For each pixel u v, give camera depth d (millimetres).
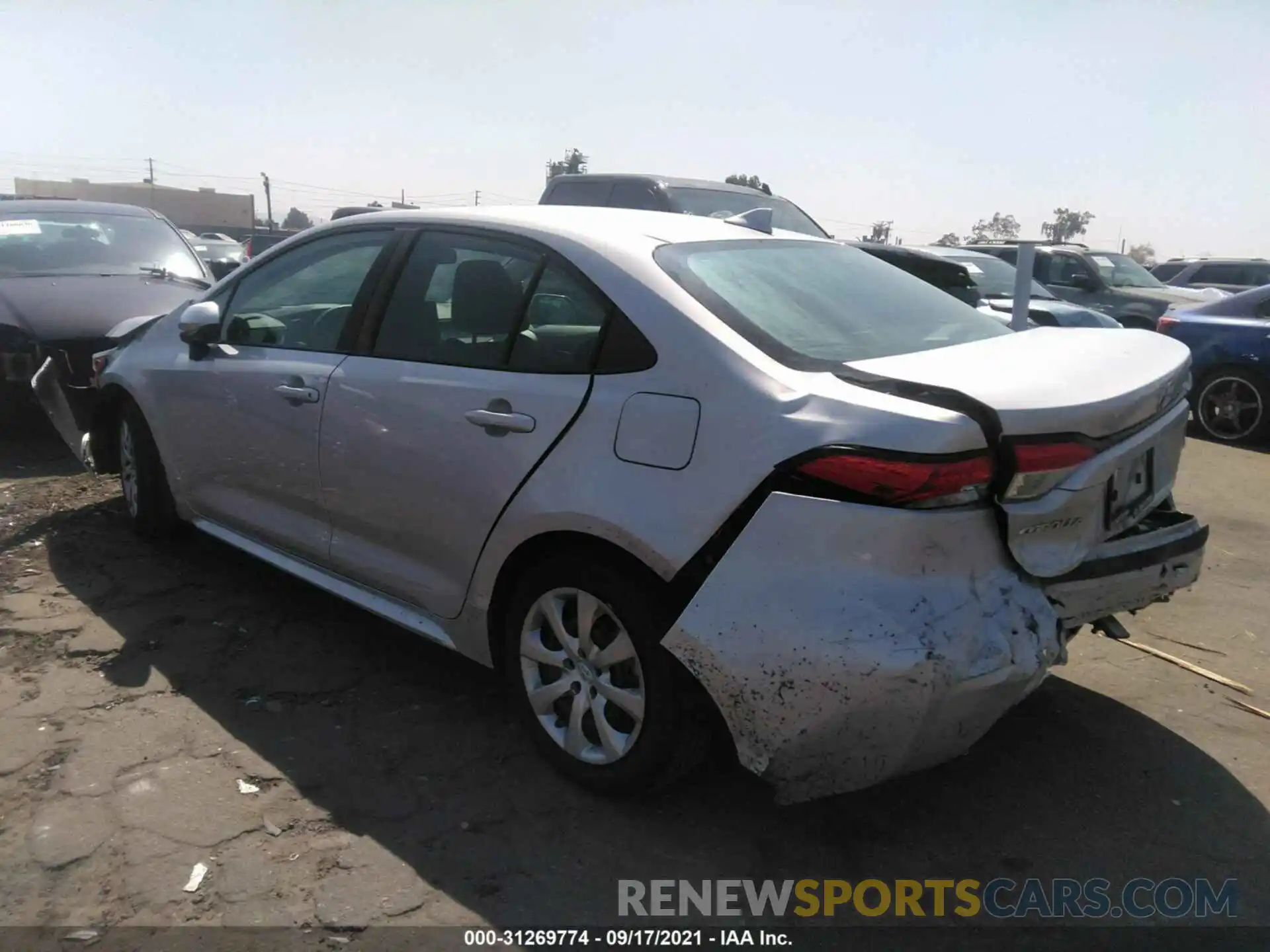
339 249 3854
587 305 2980
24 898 2521
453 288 3344
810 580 2438
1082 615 2785
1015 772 3246
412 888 2611
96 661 3729
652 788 2869
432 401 3221
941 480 2373
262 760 3146
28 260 7234
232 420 4031
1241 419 9188
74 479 6000
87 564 4637
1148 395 2766
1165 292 13703
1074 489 2557
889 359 2814
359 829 2834
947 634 2379
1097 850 2865
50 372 5398
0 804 2881
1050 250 14234
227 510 4230
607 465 2775
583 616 2922
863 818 2980
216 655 3818
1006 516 2482
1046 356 2951
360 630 4094
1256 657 4141
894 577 2396
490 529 3061
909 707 2381
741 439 2555
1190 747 3412
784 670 2449
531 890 2627
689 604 2592
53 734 3240
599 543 2834
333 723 3393
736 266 3156
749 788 3104
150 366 4520
